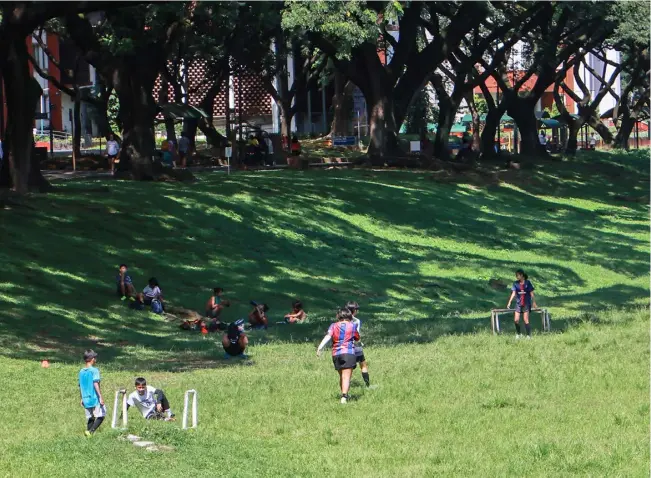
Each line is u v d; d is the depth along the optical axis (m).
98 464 12.61
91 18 54.56
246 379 19.55
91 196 40.16
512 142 107.94
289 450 13.99
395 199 50.22
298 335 27.31
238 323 23.36
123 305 29.47
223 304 29.20
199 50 56.50
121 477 12.03
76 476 12.04
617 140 97.06
